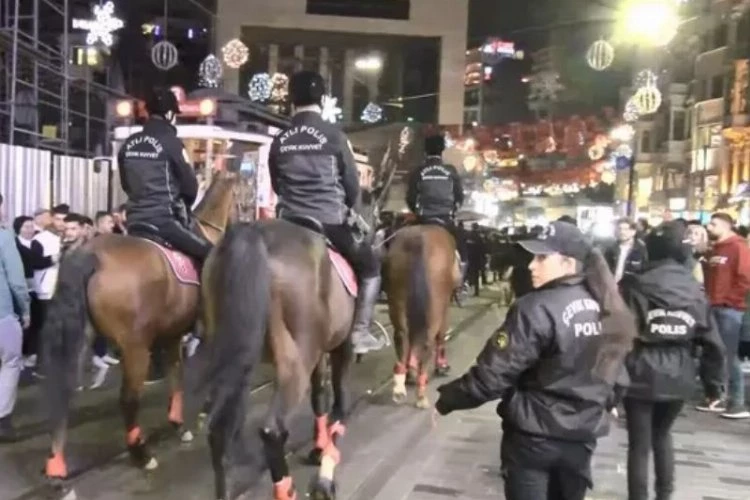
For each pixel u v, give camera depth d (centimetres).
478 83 7306
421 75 4781
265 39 4575
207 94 1655
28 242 1084
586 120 4694
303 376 586
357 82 4784
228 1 4278
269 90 3194
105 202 1634
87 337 662
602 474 814
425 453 864
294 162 657
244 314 542
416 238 971
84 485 702
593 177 5756
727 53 4991
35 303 1088
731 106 4816
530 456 454
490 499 726
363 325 692
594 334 448
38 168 1418
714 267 1091
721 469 852
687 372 649
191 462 777
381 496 718
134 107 1602
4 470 727
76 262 646
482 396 448
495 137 4569
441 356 1277
